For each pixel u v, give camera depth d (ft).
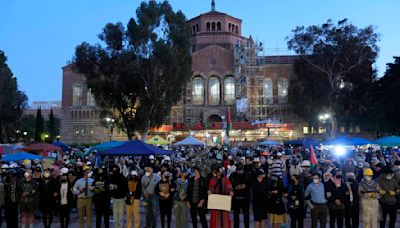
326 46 253.44
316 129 293.02
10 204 53.67
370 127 264.11
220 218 47.19
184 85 214.69
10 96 252.21
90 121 315.17
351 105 259.39
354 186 51.96
